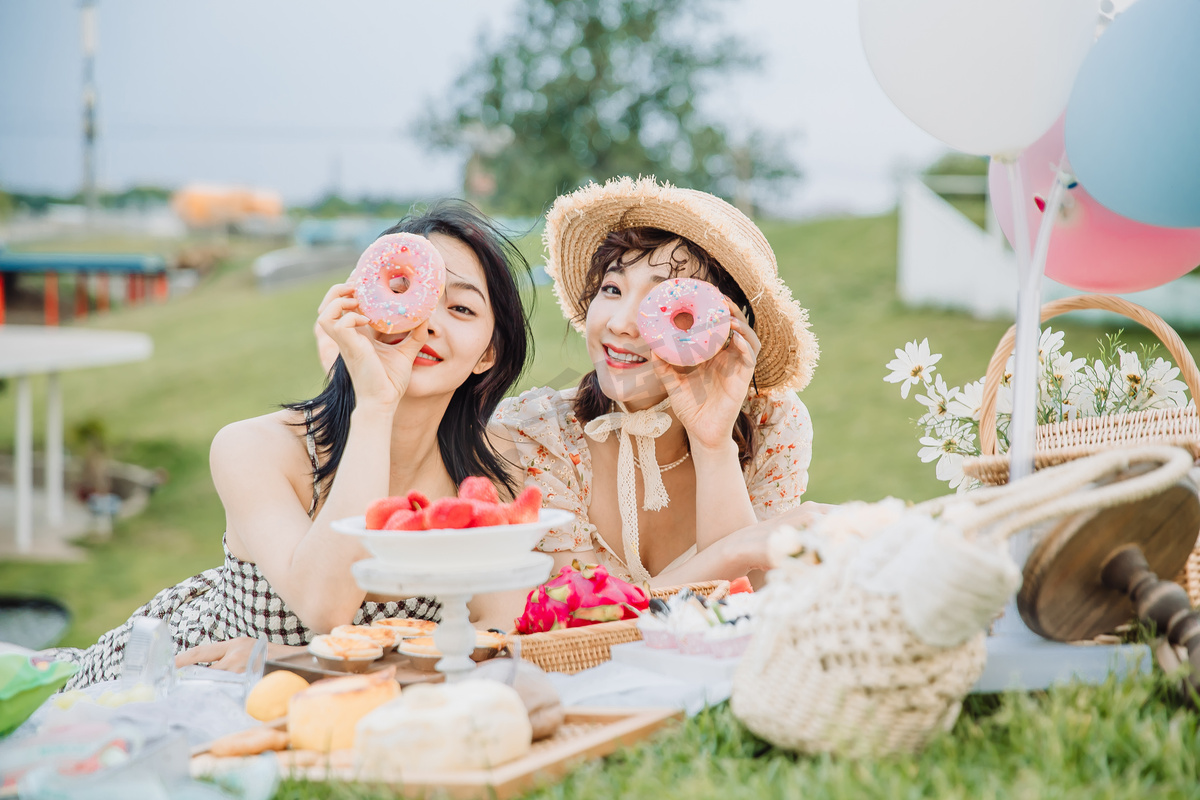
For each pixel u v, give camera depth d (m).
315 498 1.98
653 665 1.59
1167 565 1.48
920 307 17.45
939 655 1.23
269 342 23.58
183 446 18.84
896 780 1.14
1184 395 2.16
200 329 25.61
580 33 26.11
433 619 2.04
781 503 2.44
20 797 1.14
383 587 1.33
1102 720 1.30
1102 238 1.87
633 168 24.80
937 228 17.47
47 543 14.60
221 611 2.09
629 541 2.29
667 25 26.19
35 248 32.81
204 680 1.69
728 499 2.18
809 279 19.78
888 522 1.33
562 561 2.24
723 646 1.56
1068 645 1.50
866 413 14.25
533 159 25.03
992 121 1.73
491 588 1.32
